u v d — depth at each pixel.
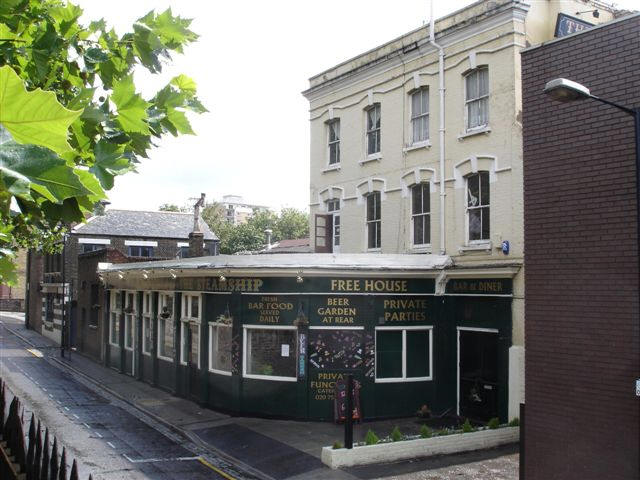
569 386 10.14
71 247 38.19
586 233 10.14
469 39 17.77
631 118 9.73
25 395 21.70
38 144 1.53
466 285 17.30
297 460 13.79
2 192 1.79
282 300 17.88
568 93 8.23
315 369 17.45
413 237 19.72
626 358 9.48
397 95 20.34
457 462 13.35
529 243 10.89
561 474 10.14
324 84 23.31
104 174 2.40
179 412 19.27
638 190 8.50
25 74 2.92
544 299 10.60
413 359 17.95
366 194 21.52
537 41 16.97
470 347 17.50
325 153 23.56
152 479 12.73
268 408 17.89
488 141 17.03
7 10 2.65
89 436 16.22
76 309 36.53
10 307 65.44
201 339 19.92
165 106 3.04
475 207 17.50
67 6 3.06
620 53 9.92
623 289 9.60
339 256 17.72
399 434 13.95
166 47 3.24
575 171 10.36
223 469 13.67
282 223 71.25
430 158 18.98
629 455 9.34
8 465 4.49
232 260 18.59
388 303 17.73
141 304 25.84
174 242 41.34
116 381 25.36
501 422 16.03
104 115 2.55
